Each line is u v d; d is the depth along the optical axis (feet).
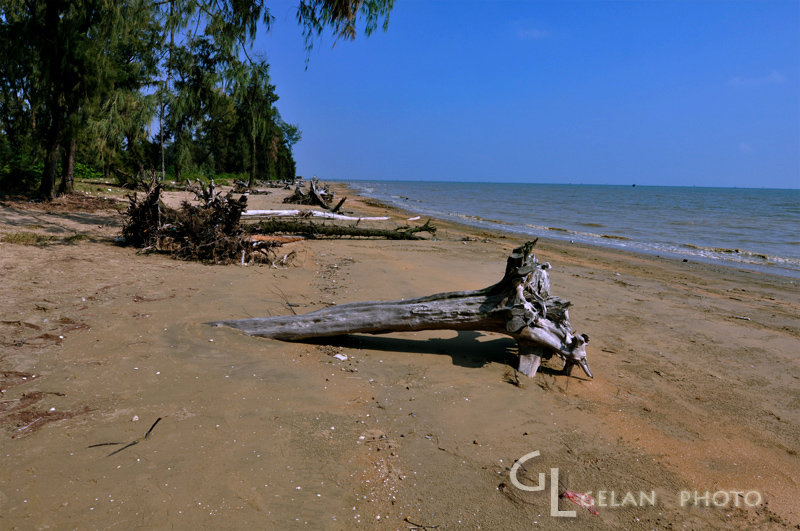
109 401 12.29
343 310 18.04
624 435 12.87
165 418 11.75
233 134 154.30
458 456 11.32
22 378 12.96
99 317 17.92
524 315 16.14
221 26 36.99
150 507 8.74
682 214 122.31
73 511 8.47
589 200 212.64
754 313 27.12
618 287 32.45
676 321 24.38
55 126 50.29
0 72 51.75
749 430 13.55
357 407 13.29
